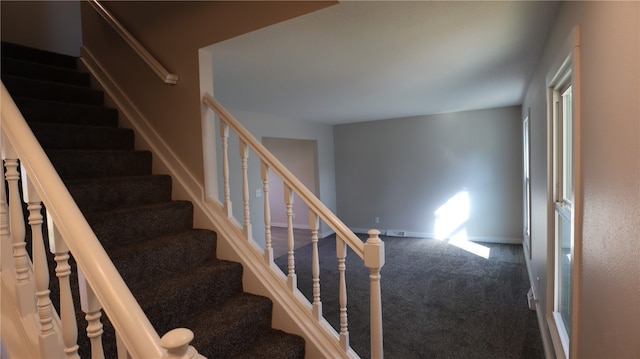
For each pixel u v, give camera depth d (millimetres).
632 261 907
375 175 6492
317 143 6398
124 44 2520
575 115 1405
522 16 1813
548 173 2256
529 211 3719
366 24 1861
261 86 3229
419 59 2498
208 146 2236
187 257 1968
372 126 6453
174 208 2123
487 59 2529
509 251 4977
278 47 2156
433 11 1730
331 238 6355
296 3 1748
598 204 1177
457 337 2680
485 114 5480
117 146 2418
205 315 1767
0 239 1132
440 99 4234
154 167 2412
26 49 2707
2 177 1143
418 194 6125
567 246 2045
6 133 1039
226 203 2193
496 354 2436
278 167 1930
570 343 1493
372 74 2891
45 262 1001
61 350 1013
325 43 2115
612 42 1025
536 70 2742
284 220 7516
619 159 984
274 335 1862
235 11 1962
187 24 2168
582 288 1392
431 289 3666
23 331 1039
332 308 3279
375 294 1609
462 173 5719
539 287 2830
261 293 1986
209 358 1562
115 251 1736
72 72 2674
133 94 2516
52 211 892
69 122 2344
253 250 2088
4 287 1113
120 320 735
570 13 1525
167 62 2285
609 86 1056
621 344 988
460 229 5797
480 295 3461
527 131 3896
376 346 1616
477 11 1753
